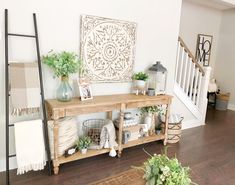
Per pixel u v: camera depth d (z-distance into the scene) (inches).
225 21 238.5
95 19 107.7
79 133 115.6
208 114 213.5
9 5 86.8
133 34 122.4
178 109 161.0
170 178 47.4
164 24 136.2
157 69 125.3
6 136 86.7
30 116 98.7
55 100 99.9
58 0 96.9
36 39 91.4
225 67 242.7
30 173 95.0
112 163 107.1
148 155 117.5
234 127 176.2
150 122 132.1
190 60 159.5
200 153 125.0
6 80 85.8
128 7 118.3
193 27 220.4
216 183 96.0
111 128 110.7
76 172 97.5
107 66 116.7
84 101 100.9
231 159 119.6
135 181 64.1
